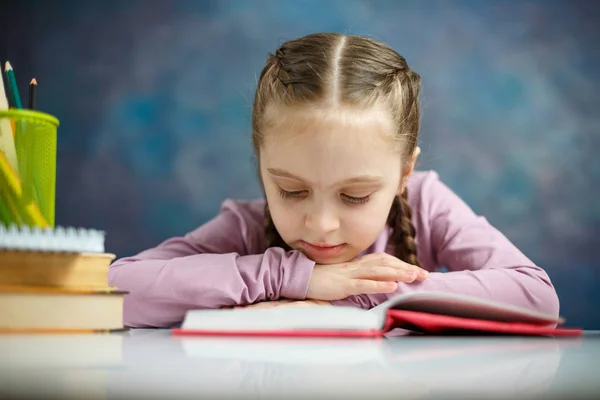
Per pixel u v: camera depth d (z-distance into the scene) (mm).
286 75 1205
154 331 1044
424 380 482
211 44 3676
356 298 1155
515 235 3416
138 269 1220
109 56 3713
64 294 868
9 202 933
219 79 3662
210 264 1190
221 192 3592
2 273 854
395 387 447
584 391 437
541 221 3416
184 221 3582
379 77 1222
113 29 3727
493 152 3467
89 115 3678
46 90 3713
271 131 1198
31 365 540
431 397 408
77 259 898
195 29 3688
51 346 699
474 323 872
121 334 890
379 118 1187
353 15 3596
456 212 1520
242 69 3658
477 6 3547
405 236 1439
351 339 836
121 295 922
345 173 1160
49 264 876
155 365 555
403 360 614
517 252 1373
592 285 3375
